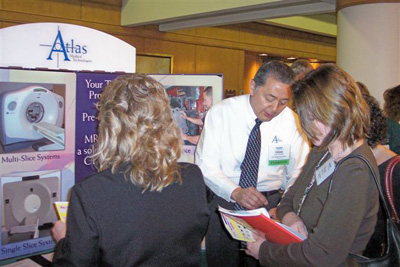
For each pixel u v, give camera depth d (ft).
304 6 20.01
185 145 10.16
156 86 3.69
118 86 3.63
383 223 4.03
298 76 7.36
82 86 7.78
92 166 7.97
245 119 7.44
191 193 3.76
